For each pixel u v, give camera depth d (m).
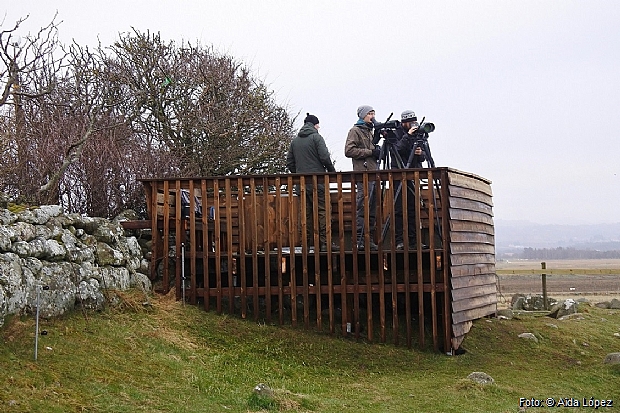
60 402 6.20
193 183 11.23
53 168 12.66
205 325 10.20
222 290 11.05
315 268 10.97
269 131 20.02
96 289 9.32
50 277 8.42
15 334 7.34
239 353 9.42
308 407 7.38
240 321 10.73
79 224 9.93
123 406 6.45
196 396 7.15
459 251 11.02
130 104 17.56
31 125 12.88
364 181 10.87
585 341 12.55
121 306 9.68
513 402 8.34
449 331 10.74
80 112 14.21
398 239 11.88
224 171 19.09
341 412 7.32
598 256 135.75
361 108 12.27
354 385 8.83
